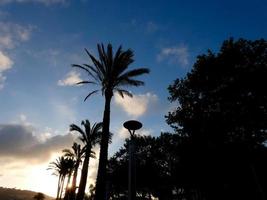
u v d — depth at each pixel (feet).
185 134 47.44
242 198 41.68
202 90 46.73
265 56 42.55
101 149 53.52
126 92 70.23
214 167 42.63
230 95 42.14
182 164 48.24
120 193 106.93
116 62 64.44
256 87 40.50
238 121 41.04
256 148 40.65
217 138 42.27
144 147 95.14
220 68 44.11
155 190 92.84
